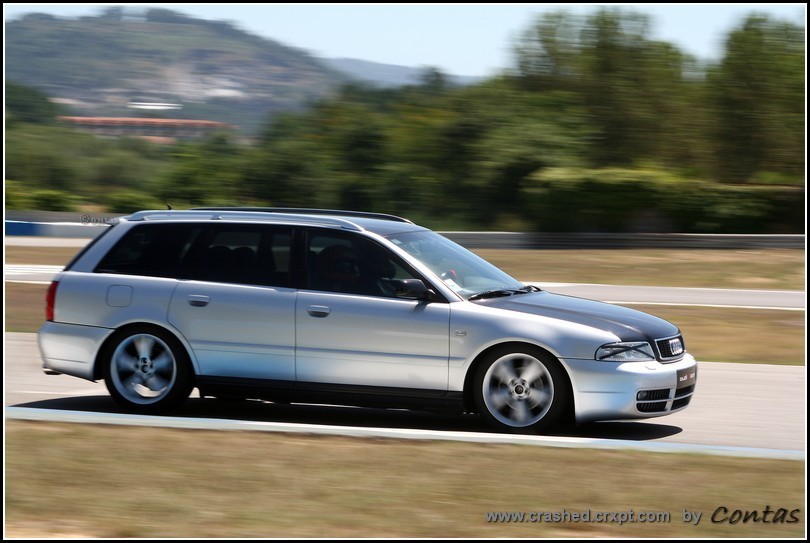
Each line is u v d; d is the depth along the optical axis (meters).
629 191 58.84
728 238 51.88
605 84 72.69
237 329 15.14
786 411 16.56
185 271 15.62
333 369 14.81
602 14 73.69
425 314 14.46
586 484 11.45
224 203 83.81
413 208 73.81
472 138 72.56
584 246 53.84
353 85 85.62
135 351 15.67
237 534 9.73
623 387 13.91
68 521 10.11
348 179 78.25
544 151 69.25
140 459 12.35
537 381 14.14
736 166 69.62
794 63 68.38
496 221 71.06
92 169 117.31
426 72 79.69
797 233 58.16
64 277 16.05
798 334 26.75
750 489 11.29
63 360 15.95
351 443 13.16
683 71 72.62
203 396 15.54
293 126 84.19
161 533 9.75
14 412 14.72
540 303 14.94
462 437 13.43
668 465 12.21
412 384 14.55
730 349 24.22
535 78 75.94
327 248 15.22
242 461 12.29
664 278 42.38
